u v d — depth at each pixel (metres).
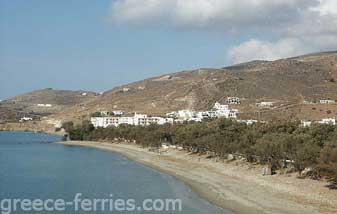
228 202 76.62
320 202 73.31
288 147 104.12
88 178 109.94
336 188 81.75
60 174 118.00
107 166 138.38
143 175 115.75
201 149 157.50
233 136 143.00
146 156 171.25
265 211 69.00
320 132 118.19
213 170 121.25
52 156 176.50
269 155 108.44
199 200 79.06
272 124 141.75
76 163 147.88
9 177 111.06
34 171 124.75
